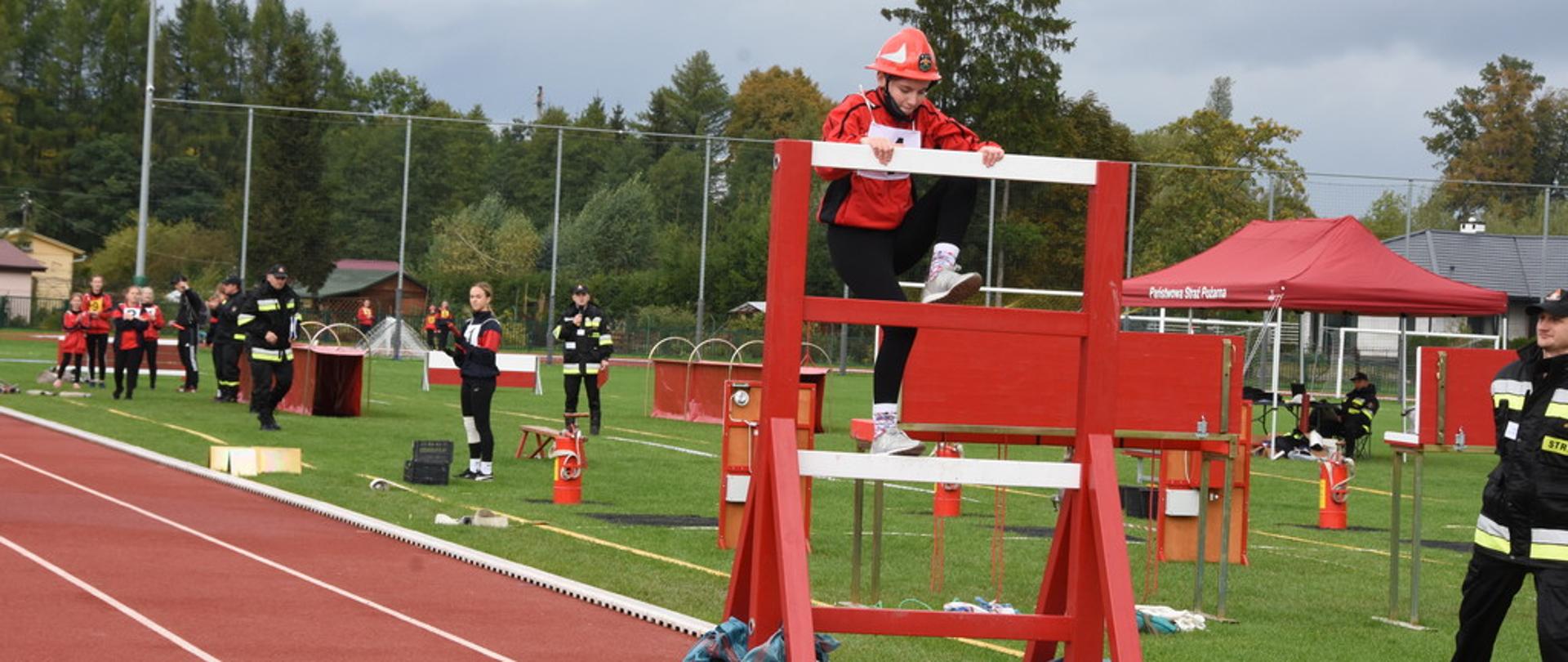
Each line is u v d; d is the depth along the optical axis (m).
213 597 8.90
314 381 24.34
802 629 4.62
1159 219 50.38
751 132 98.31
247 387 27.14
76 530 11.22
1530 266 49.00
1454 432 9.27
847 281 5.50
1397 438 9.49
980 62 56.72
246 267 51.53
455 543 11.27
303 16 97.75
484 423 16.06
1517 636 9.29
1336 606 10.00
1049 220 49.84
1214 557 12.07
